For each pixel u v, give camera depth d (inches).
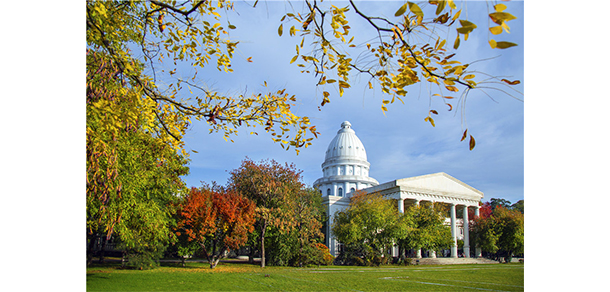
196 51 297.4
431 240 1610.5
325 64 206.2
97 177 311.4
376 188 2330.2
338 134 3567.9
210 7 258.1
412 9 146.8
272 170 1253.1
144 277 663.8
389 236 1534.2
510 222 1854.1
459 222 2423.7
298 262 1203.2
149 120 324.5
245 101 284.7
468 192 2381.9
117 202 460.4
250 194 1252.5
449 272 1050.7
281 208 1189.1
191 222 1002.7
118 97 299.7
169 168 596.1
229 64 282.7
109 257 1425.9
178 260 1464.1
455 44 149.3
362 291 570.6
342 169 3368.6
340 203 2295.8
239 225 1018.1
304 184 1309.1
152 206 585.3
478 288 644.1
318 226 1293.1
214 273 816.9
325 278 771.4
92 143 272.8
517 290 619.8
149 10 295.9
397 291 580.4
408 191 2151.8
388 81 189.8
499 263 1809.8
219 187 1309.1
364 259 1503.4
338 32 196.2
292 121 267.4
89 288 499.2
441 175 2306.8
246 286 588.7
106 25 265.7
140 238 606.2
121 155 444.5
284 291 544.1
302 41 202.8
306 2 189.5
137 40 321.7
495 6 131.0
